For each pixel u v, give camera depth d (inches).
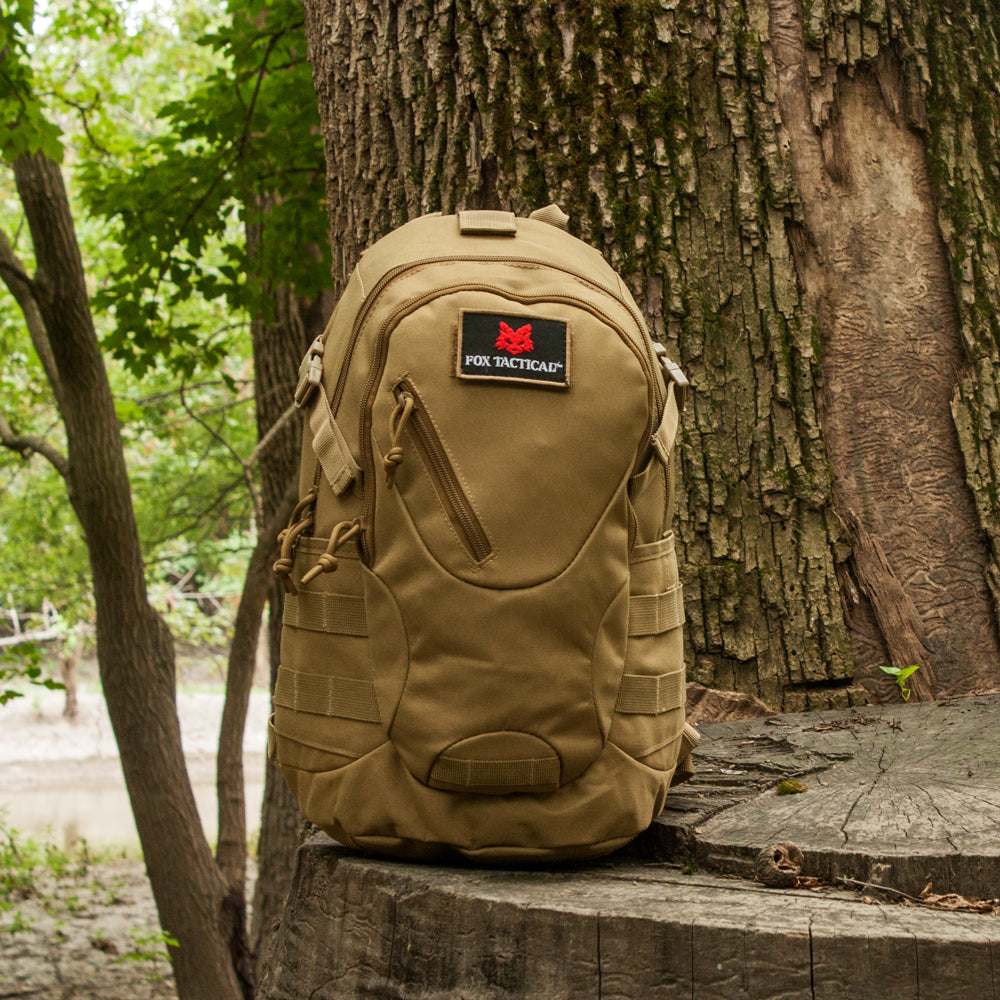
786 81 110.0
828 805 66.2
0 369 379.9
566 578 54.2
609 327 58.2
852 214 109.8
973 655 104.3
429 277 59.1
